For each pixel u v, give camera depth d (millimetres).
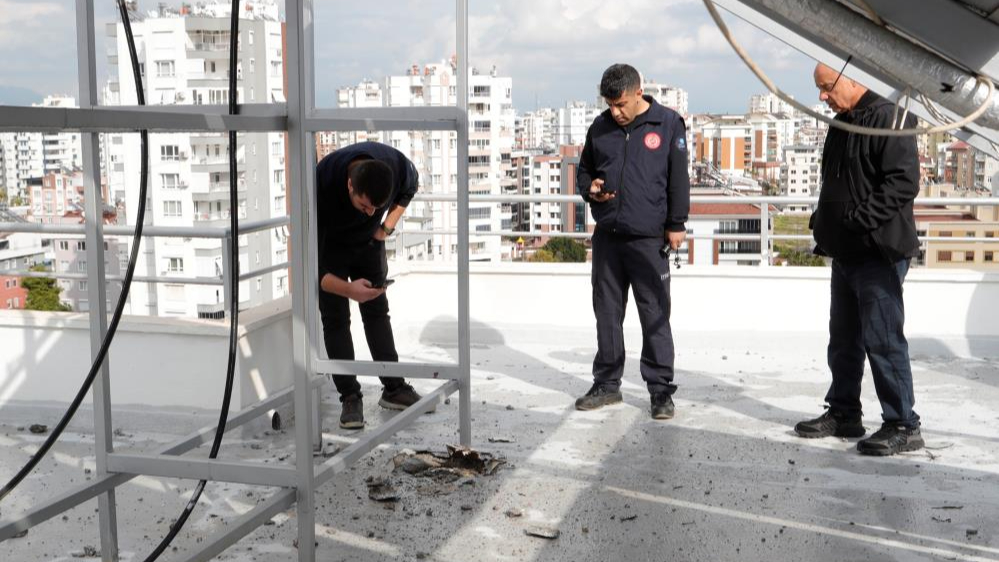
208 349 4531
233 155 3133
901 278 4219
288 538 3381
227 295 4574
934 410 4988
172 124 2518
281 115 3002
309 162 4273
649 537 3373
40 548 3303
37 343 4789
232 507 3678
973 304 6262
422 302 6688
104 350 2848
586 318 6625
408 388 5023
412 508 3646
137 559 3203
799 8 2146
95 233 3049
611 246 4875
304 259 2998
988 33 2041
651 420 4812
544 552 3250
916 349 6266
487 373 5809
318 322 4418
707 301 6500
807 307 6379
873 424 4727
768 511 3613
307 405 3025
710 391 5371
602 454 4281
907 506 3664
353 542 3328
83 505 3705
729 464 4148
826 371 5812
